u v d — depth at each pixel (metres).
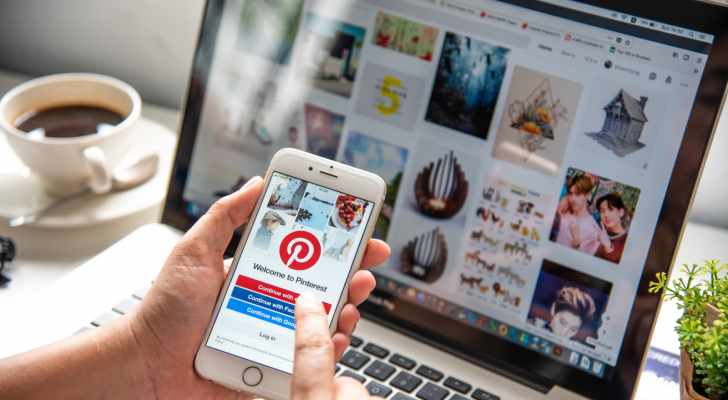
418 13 0.61
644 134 0.54
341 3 0.64
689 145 0.52
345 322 0.50
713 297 0.46
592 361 0.55
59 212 0.71
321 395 0.39
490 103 0.59
